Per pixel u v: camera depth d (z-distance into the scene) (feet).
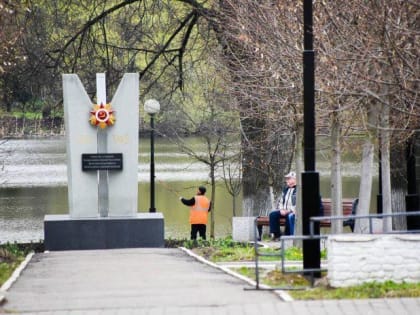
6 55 139.54
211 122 194.49
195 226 159.63
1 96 183.73
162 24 187.62
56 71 178.70
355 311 66.59
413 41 93.66
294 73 117.19
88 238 140.36
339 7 104.37
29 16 169.27
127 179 144.25
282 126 140.67
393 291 73.41
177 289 81.41
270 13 120.98
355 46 99.60
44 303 74.08
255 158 169.89
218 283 85.46
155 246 141.90
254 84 138.41
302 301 71.00
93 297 77.25
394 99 107.34
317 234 84.23
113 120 143.54
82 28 177.58
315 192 83.30
